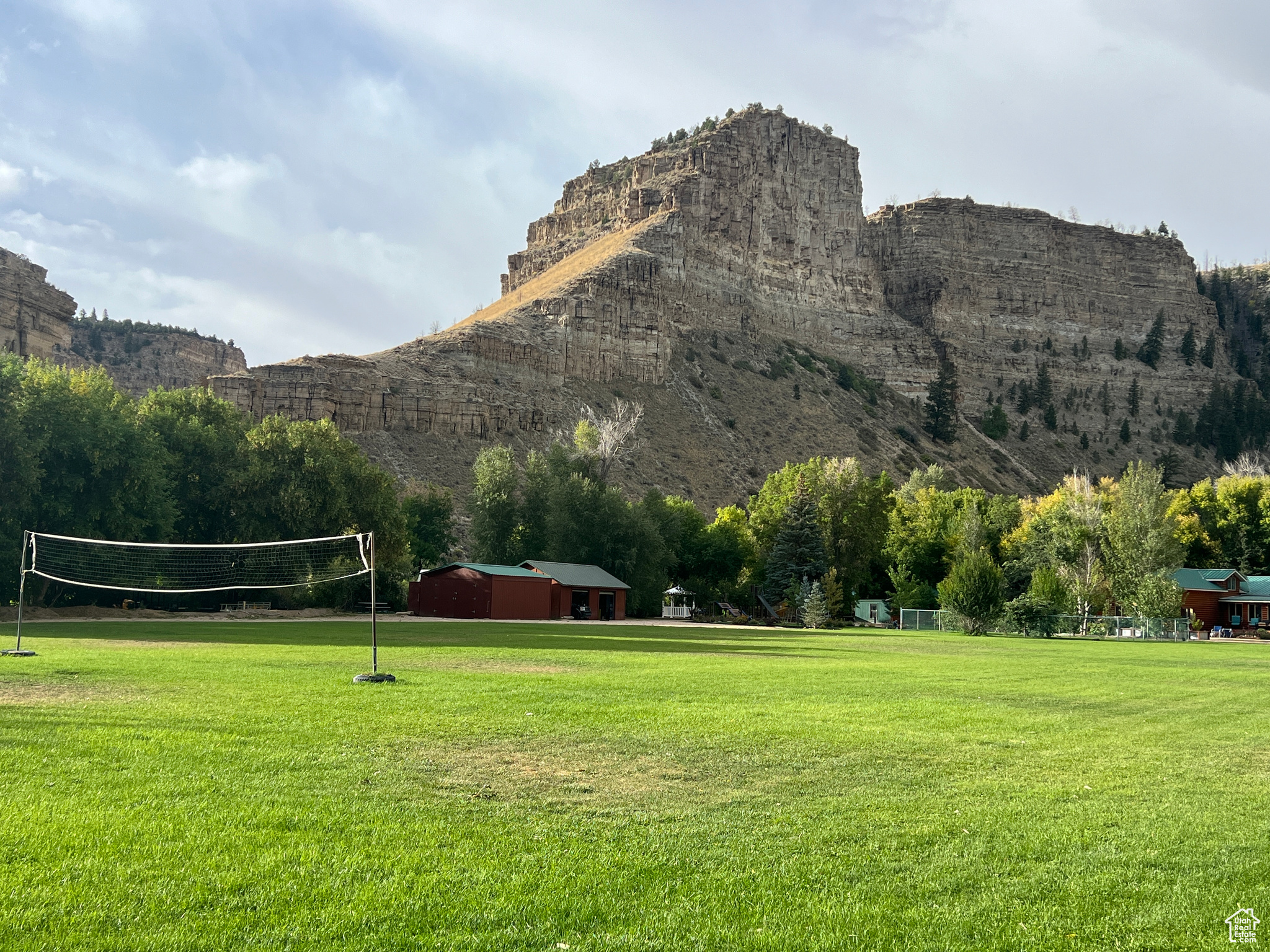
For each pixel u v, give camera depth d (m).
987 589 71.88
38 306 129.12
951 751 14.91
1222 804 11.57
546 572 85.38
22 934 6.89
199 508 76.62
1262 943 7.38
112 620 55.75
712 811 10.85
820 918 7.73
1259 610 95.88
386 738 14.70
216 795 10.75
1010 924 7.72
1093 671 33.56
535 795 11.41
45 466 61.16
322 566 77.12
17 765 11.81
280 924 7.27
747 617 95.81
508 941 7.12
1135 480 85.50
